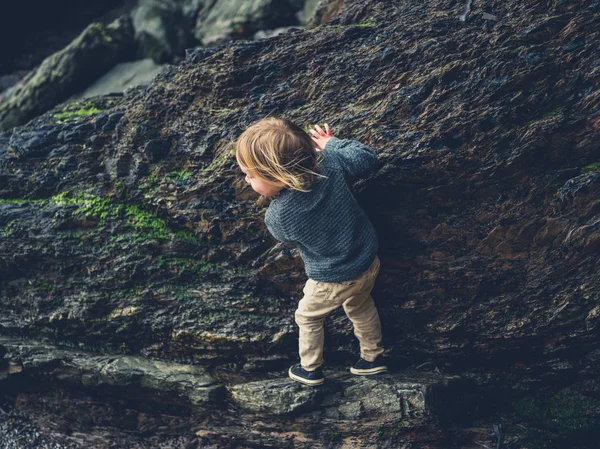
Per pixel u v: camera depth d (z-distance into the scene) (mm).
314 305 2793
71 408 3408
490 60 2781
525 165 2770
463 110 2781
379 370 3035
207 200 3184
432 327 3041
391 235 2975
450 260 2945
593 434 2916
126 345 3434
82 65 5043
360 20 3287
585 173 2738
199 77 3262
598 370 2936
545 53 2736
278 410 2934
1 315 3621
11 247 3471
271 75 3182
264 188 2559
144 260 3316
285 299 3191
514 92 2752
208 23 5059
